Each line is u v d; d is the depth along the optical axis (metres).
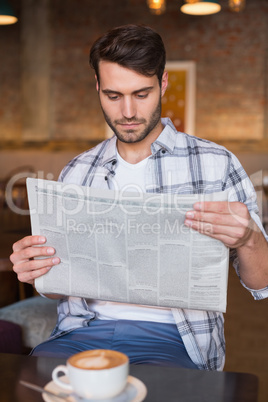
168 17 7.78
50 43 8.27
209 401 0.85
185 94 7.83
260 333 3.00
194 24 7.71
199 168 1.42
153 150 1.44
